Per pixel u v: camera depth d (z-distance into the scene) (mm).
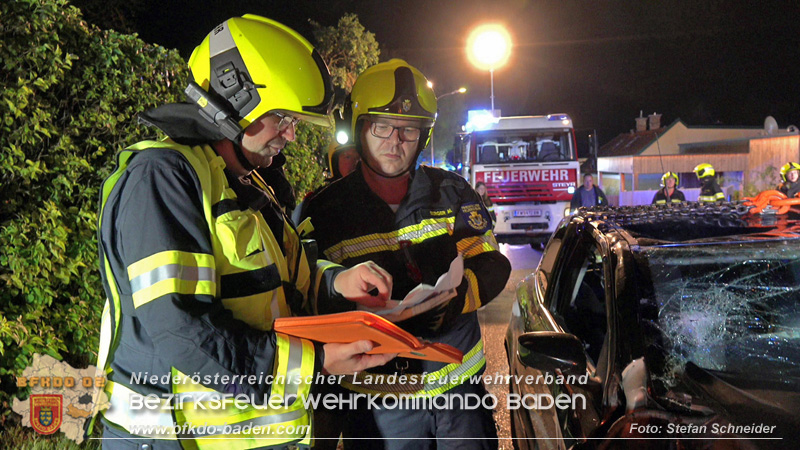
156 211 1439
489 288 2363
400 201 2426
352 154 3072
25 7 3396
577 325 2727
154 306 1402
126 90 4062
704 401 1853
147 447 1514
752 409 1818
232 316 1494
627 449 1728
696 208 2883
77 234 3791
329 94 1677
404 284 2342
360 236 2357
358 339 1518
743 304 2123
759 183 21219
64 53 3758
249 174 1854
